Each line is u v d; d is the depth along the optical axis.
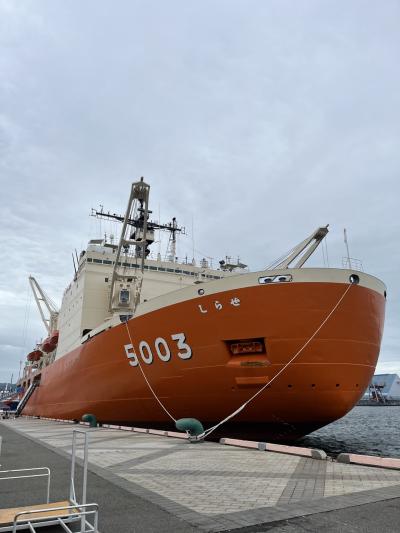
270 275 15.56
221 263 35.28
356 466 9.47
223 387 16.61
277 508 6.12
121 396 20.98
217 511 6.03
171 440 15.26
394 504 6.23
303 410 16.08
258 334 15.54
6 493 7.31
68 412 28.16
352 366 15.67
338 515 5.75
